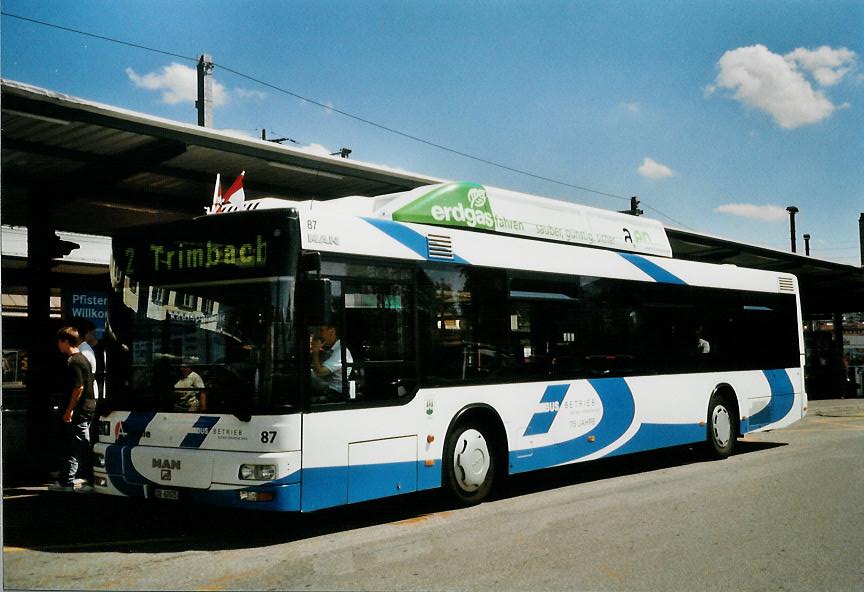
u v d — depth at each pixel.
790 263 22.94
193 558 6.34
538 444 9.20
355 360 7.30
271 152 10.17
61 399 9.51
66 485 9.40
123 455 7.26
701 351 12.00
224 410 6.84
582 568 6.02
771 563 6.17
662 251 12.40
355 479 7.16
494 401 8.71
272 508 6.55
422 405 7.90
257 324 6.82
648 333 11.09
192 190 12.47
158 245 7.46
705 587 5.56
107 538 7.10
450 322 8.33
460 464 8.37
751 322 13.08
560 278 9.80
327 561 6.23
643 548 6.63
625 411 10.48
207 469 6.77
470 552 6.52
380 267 7.65
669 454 13.05
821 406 25.34
